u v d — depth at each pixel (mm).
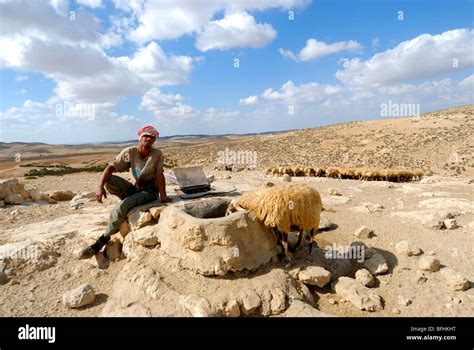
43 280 5855
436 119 63875
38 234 7406
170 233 5652
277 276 5320
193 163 54656
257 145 69438
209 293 5008
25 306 5148
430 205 10461
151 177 6559
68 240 7004
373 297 5188
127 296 5203
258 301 4844
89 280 5852
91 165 46656
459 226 8188
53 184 19156
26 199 11922
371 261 6113
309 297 5293
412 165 40312
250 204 5836
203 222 5324
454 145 45312
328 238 7523
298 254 6180
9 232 7789
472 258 6406
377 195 12820
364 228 7586
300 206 5574
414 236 7582
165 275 5391
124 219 6352
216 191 7629
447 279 5566
